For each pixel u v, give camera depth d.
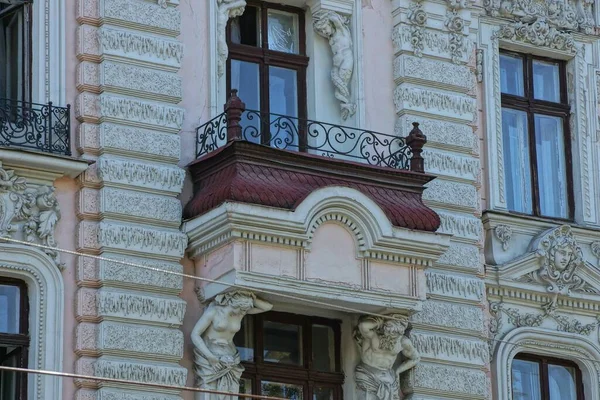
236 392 41.78
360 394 43.50
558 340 46.72
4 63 42.62
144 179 42.41
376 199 43.22
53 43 42.53
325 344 44.12
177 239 42.28
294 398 43.38
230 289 41.66
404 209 43.34
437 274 45.16
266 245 41.88
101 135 42.25
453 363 44.78
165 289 41.97
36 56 42.47
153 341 41.47
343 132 44.81
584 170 48.62
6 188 41.00
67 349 41.00
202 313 42.28
